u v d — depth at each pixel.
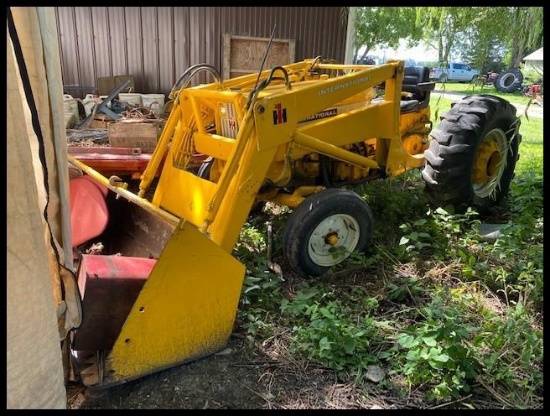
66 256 1.83
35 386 1.57
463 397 2.06
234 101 2.84
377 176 3.68
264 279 2.91
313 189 3.23
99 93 7.62
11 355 1.48
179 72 7.79
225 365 2.25
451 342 2.11
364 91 3.51
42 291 1.55
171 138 3.37
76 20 7.60
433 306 2.41
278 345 2.39
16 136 1.43
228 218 2.67
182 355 2.18
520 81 4.41
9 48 1.42
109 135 4.89
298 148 2.98
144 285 1.95
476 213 3.56
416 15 3.99
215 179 3.48
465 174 3.67
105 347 2.04
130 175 4.37
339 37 7.62
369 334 2.40
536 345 2.27
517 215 4.04
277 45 7.64
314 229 2.94
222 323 2.28
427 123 4.58
